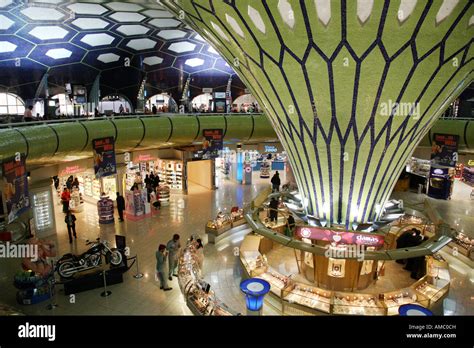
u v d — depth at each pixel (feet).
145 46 74.23
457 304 36.27
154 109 69.62
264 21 24.53
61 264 38.55
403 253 32.99
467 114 76.89
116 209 63.62
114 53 74.23
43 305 34.32
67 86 71.46
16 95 74.13
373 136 30.45
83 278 36.91
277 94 30.68
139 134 61.11
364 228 35.22
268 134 75.72
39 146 41.42
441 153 66.23
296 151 34.55
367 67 25.81
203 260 45.34
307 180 35.68
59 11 51.70
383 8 21.81
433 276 37.58
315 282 39.50
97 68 78.13
